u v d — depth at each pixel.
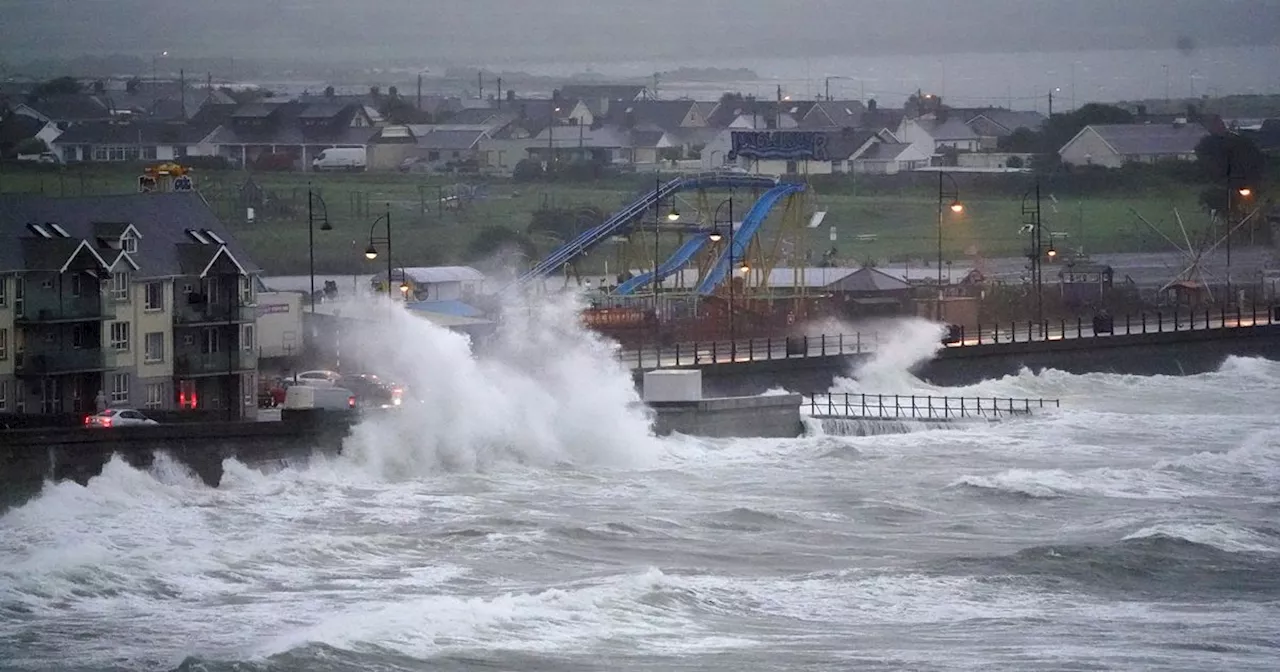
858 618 148.12
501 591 154.38
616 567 166.88
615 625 142.12
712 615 147.50
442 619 139.50
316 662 126.88
